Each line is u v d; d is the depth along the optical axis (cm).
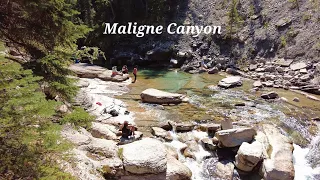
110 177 975
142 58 3069
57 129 580
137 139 1252
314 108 1720
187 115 1592
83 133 1162
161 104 1773
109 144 1093
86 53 1080
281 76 2302
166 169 1030
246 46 2786
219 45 2978
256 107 1734
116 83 2269
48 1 783
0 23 811
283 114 1620
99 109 1571
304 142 1352
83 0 3234
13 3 786
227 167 1177
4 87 499
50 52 869
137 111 1638
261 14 2870
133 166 991
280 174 1073
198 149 1279
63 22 838
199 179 1112
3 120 469
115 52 3216
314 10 2536
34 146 560
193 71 2728
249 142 1268
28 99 507
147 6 3428
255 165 1137
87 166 913
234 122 1490
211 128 1379
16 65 557
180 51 3050
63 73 848
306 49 2395
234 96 1956
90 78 2347
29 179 500
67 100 870
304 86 2053
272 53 2606
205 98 1911
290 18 2648
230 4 3130
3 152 496
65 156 682
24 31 838
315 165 1208
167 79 2472
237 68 2666
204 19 3256
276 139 1303
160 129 1382
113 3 3391
